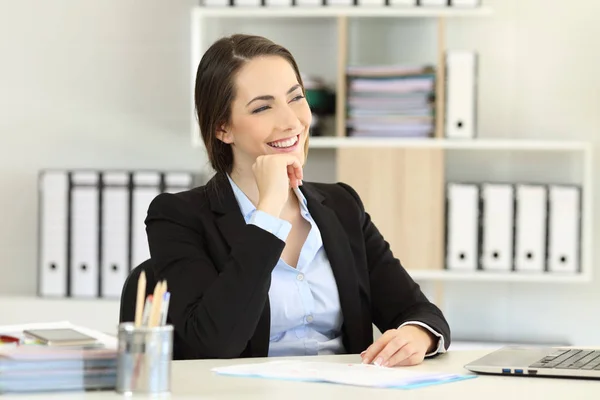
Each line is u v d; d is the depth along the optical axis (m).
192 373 1.75
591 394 1.58
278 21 4.39
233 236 2.26
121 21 4.50
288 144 2.32
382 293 2.43
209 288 2.05
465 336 4.39
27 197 4.54
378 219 4.12
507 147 4.06
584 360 1.87
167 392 1.53
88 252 4.21
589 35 4.34
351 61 4.39
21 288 4.54
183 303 2.13
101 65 4.51
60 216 4.21
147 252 4.19
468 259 4.12
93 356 1.53
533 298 4.38
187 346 2.14
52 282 4.23
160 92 4.48
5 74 4.53
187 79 4.48
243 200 2.35
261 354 2.19
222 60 2.35
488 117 4.37
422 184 4.11
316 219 2.37
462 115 4.09
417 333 2.07
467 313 4.39
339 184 2.58
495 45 4.36
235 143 2.36
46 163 4.53
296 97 2.35
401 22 4.36
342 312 2.34
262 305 2.05
